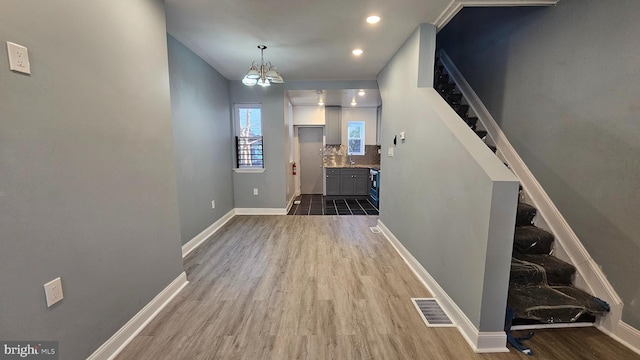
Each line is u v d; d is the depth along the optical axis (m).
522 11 2.74
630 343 1.76
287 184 5.57
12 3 1.10
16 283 1.14
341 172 7.20
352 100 6.32
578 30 2.14
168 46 2.85
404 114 3.11
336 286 2.53
